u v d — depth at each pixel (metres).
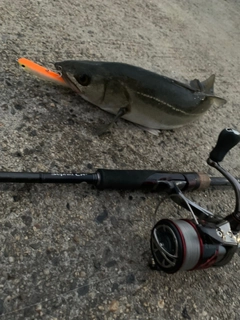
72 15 0.45
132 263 0.27
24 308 0.22
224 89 0.49
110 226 0.28
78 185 0.28
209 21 0.61
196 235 0.23
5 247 0.24
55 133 0.31
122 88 0.32
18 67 0.35
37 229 0.25
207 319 0.26
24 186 0.27
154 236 0.24
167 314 0.25
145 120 0.35
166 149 0.36
